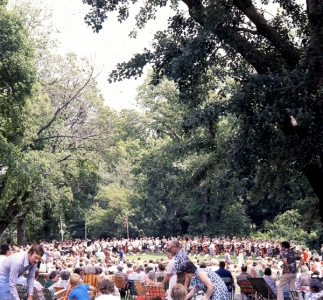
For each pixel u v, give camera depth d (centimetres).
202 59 1884
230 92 1923
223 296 946
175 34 2072
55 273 1590
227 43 1861
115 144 5250
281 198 2081
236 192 2066
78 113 5166
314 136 1652
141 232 8806
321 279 1627
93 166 5359
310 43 1767
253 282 1728
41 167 4056
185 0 1869
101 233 9169
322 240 4681
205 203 7294
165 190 8281
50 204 4709
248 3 1797
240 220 7075
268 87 1673
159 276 1878
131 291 2253
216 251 5772
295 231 5238
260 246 5216
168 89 7256
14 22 3622
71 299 1040
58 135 4969
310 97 1664
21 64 3634
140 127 7350
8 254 1179
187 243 6141
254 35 1972
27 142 4069
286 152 1717
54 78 5059
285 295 1736
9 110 3850
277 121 1645
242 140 1717
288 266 1636
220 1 1831
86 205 6228
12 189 4275
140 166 8431
